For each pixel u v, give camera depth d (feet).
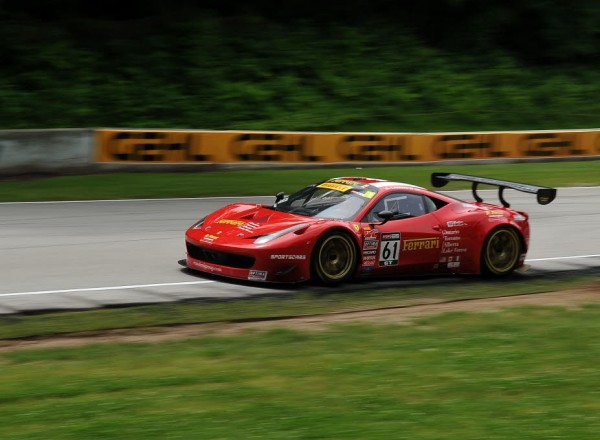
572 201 169.89
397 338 73.77
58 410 51.90
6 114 226.99
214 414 51.67
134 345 69.46
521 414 53.57
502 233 106.22
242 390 57.26
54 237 117.50
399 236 98.02
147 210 144.87
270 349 69.00
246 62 271.90
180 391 56.70
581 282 104.58
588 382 61.67
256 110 252.42
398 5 322.96
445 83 289.33
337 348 69.87
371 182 102.83
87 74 251.39
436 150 215.10
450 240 101.86
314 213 97.81
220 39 279.49
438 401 56.08
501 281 104.17
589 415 53.62
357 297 90.43
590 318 83.61
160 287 91.04
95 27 273.75
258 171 195.83
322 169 203.41
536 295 96.02
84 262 102.32
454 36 319.47
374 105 267.80
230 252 91.50
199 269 96.17
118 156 184.65
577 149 231.09
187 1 297.74
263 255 90.02
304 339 72.54
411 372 63.05
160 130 188.65
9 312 78.54
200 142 192.34
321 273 93.30
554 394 58.54
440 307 87.81
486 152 220.84
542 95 295.69
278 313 82.23
